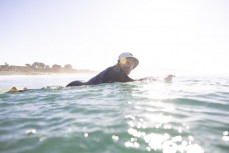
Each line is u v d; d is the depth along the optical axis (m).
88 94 6.29
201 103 4.83
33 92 7.25
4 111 4.59
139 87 7.39
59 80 18.39
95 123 3.44
